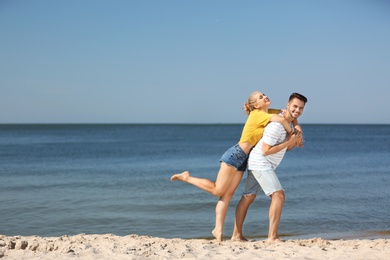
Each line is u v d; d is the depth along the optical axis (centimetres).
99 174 1825
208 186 611
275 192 596
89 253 508
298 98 588
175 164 2295
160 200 1179
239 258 491
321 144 4469
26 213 1014
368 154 2944
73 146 4141
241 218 637
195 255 505
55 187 1437
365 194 1277
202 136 7612
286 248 554
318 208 1067
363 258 497
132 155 2972
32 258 485
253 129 596
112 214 1005
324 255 509
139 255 498
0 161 2484
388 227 877
